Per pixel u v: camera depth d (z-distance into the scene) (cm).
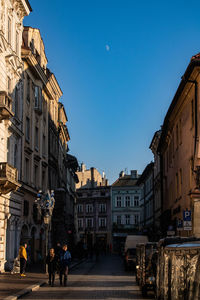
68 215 6688
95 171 11675
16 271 2858
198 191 2925
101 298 1712
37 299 1677
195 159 2928
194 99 3005
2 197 2953
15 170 2933
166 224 4453
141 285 1838
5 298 1588
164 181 4984
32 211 3975
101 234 10356
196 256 780
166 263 1020
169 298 965
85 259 5903
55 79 4809
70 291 1966
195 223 2903
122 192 10319
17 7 3422
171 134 4256
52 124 5075
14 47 3362
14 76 3362
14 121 3344
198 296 726
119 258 6606
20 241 3647
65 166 6600
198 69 2820
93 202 10544
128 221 10194
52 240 4844
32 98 4022
